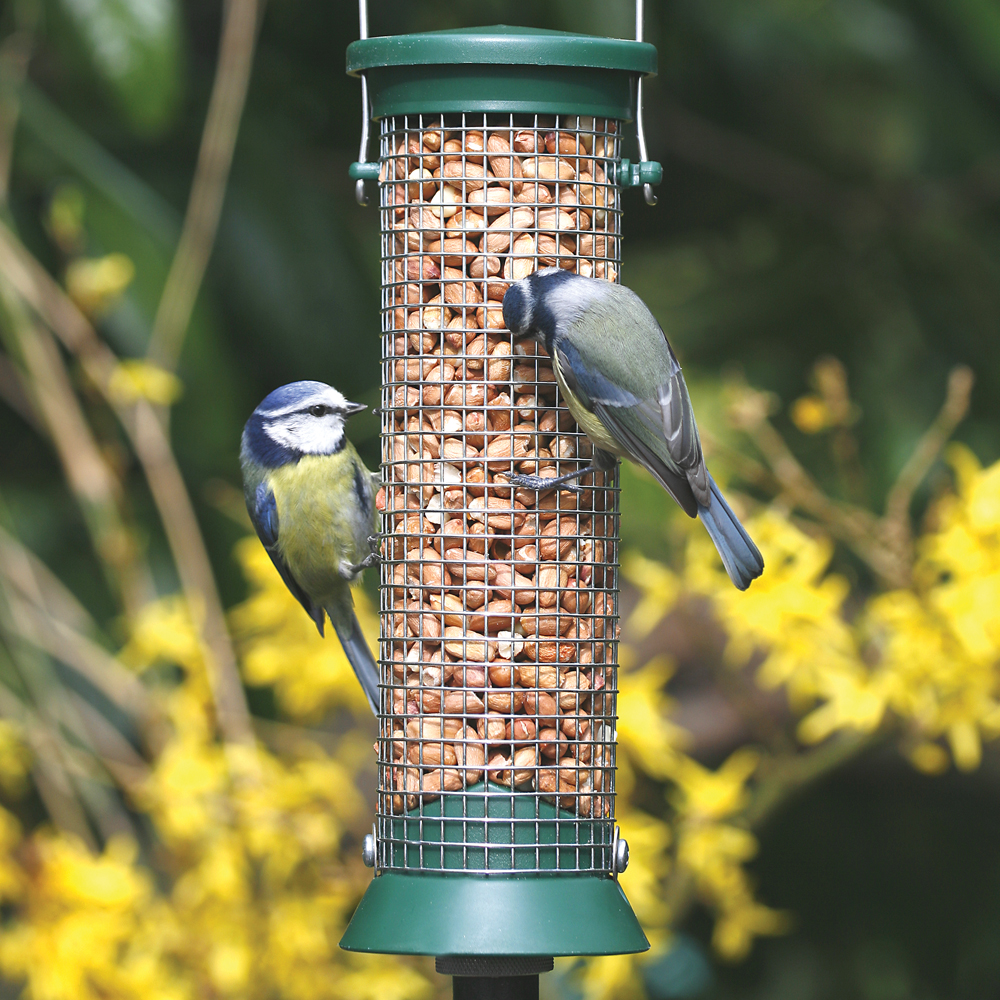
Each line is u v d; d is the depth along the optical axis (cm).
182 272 1209
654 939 1027
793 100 1616
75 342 1155
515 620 896
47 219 1259
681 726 1476
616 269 939
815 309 1520
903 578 1002
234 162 1363
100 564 1341
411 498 920
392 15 1444
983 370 1491
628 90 905
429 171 909
